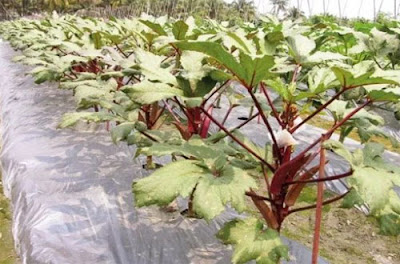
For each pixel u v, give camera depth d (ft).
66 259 5.65
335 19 28.63
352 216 7.73
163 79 5.12
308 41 6.19
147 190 4.09
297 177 5.24
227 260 5.82
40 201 7.10
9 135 11.02
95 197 7.31
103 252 5.86
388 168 4.39
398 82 3.93
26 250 6.13
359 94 8.41
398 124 11.35
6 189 9.16
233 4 83.10
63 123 6.50
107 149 9.69
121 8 100.78
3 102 15.51
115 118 6.73
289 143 4.85
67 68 10.91
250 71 4.29
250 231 4.55
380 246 6.82
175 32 6.97
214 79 5.11
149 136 6.33
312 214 7.75
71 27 13.75
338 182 9.09
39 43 13.11
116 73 7.37
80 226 6.42
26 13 117.91
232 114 13.83
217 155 4.77
